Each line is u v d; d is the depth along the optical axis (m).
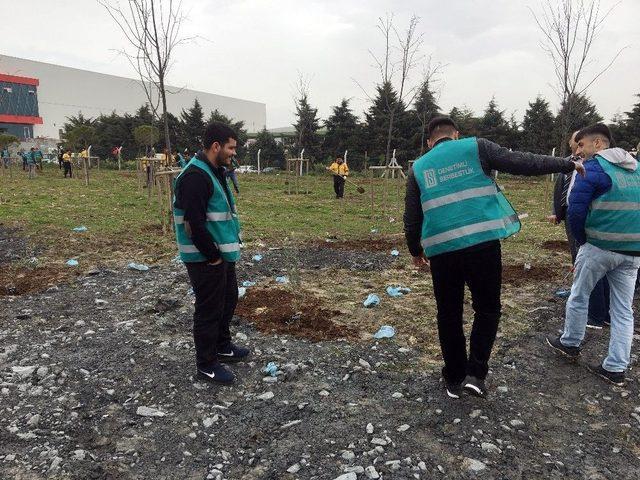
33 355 4.51
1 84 58.28
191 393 3.92
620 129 36.97
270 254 8.92
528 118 39.75
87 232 10.45
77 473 2.95
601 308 5.32
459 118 41.44
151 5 9.98
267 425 3.51
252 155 49.03
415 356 4.65
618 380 4.16
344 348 4.79
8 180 24.95
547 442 3.39
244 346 4.81
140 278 7.11
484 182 3.45
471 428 3.49
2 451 3.14
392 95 39.69
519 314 5.79
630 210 3.87
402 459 3.14
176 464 3.09
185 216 3.71
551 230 11.86
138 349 4.68
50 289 6.48
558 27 17.19
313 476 2.99
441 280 3.61
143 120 48.62
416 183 3.59
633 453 3.29
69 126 53.09
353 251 9.32
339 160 19.81
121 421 3.53
